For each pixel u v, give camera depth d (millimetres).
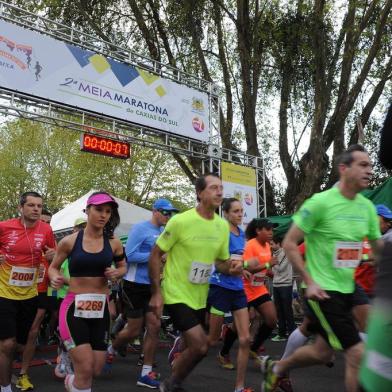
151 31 17250
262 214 16016
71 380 3762
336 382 5961
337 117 15836
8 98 10172
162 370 6820
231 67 18219
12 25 10172
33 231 5090
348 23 15234
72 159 29531
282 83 17234
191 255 4238
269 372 4242
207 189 4250
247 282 6133
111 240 4191
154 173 29922
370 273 4973
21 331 5098
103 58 11625
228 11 16391
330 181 16500
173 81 13289
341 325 3605
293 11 15641
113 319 8703
